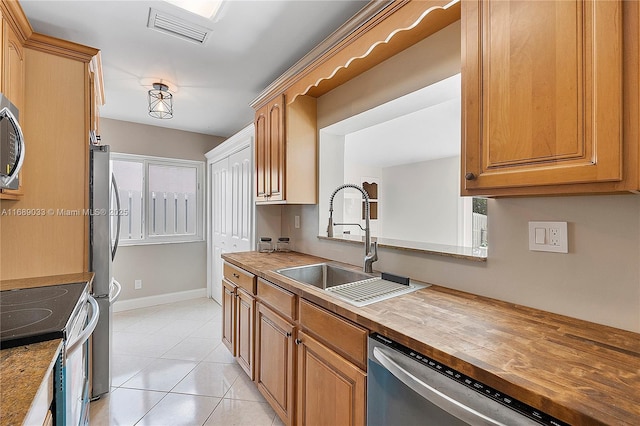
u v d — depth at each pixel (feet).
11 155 4.17
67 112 6.07
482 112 3.33
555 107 2.79
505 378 2.27
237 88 8.85
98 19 5.72
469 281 4.50
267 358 5.91
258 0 5.24
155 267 12.64
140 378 7.23
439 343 2.83
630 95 2.41
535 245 3.81
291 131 7.54
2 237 5.58
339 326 3.92
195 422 5.77
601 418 1.84
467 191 3.50
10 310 3.93
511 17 3.10
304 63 6.45
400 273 5.61
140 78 8.18
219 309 12.07
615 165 2.47
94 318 4.32
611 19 2.47
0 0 4.39
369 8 4.77
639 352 2.68
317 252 8.04
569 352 2.68
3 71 4.55
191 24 5.90
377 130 10.77
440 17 4.55
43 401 2.60
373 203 20.90
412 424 3.04
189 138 13.44
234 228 11.15
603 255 3.30
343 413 3.87
